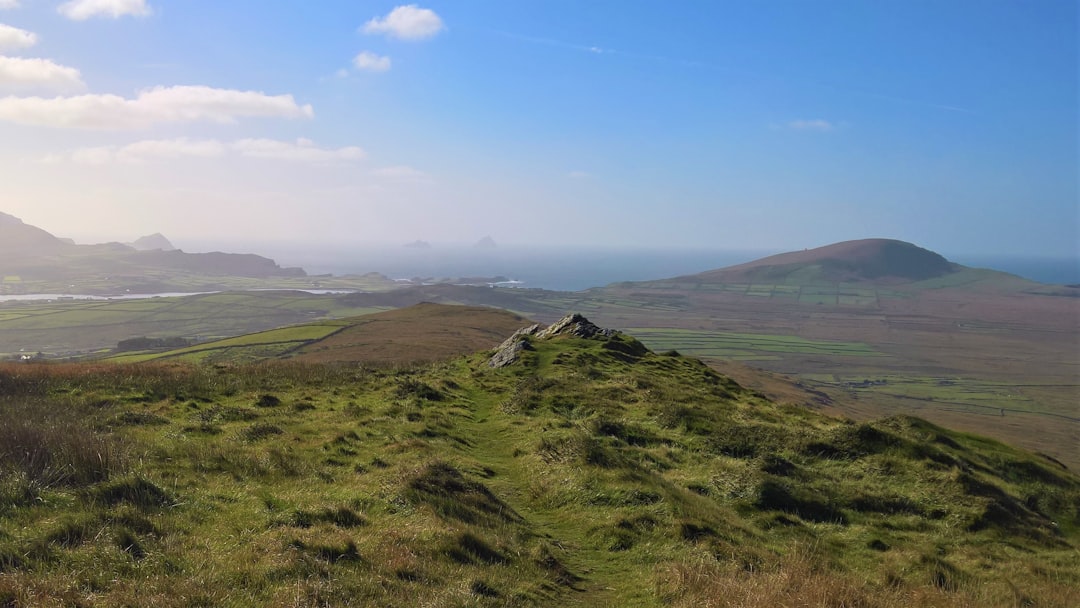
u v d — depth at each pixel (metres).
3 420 17.20
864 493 19.12
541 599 10.70
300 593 8.76
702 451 22.34
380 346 82.19
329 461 17.94
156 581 8.86
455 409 27.86
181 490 13.38
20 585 8.23
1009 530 18.28
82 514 10.94
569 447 19.86
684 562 12.39
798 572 11.81
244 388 29.66
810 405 93.38
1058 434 112.56
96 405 24.08
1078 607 13.12
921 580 13.69
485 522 13.88
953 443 25.91
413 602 9.13
